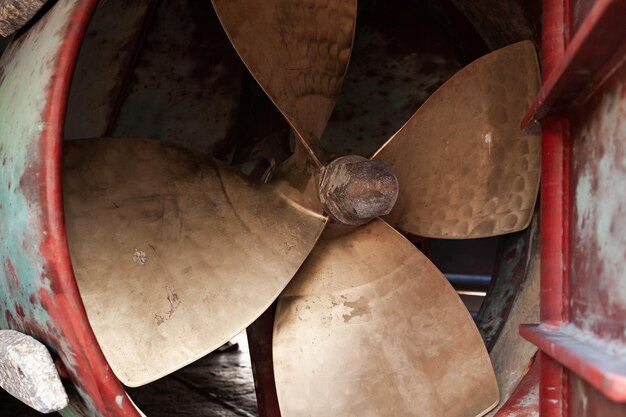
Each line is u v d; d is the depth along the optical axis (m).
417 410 2.96
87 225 2.88
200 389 4.52
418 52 4.42
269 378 3.59
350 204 2.92
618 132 1.84
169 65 4.22
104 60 3.98
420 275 3.13
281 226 3.14
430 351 3.04
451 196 3.29
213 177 3.16
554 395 2.21
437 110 3.20
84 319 2.34
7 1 2.89
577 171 2.17
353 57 4.47
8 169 2.57
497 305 3.48
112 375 2.38
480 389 2.98
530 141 3.24
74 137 4.16
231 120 4.52
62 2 2.72
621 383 1.47
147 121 4.36
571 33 2.26
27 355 2.43
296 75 3.13
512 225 3.28
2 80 2.99
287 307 3.12
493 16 3.49
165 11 4.03
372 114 4.60
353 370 3.01
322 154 3.16
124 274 2.84
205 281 2.93
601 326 1.92
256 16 3.01
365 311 3.10
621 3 1.56
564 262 2.26
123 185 2.99
